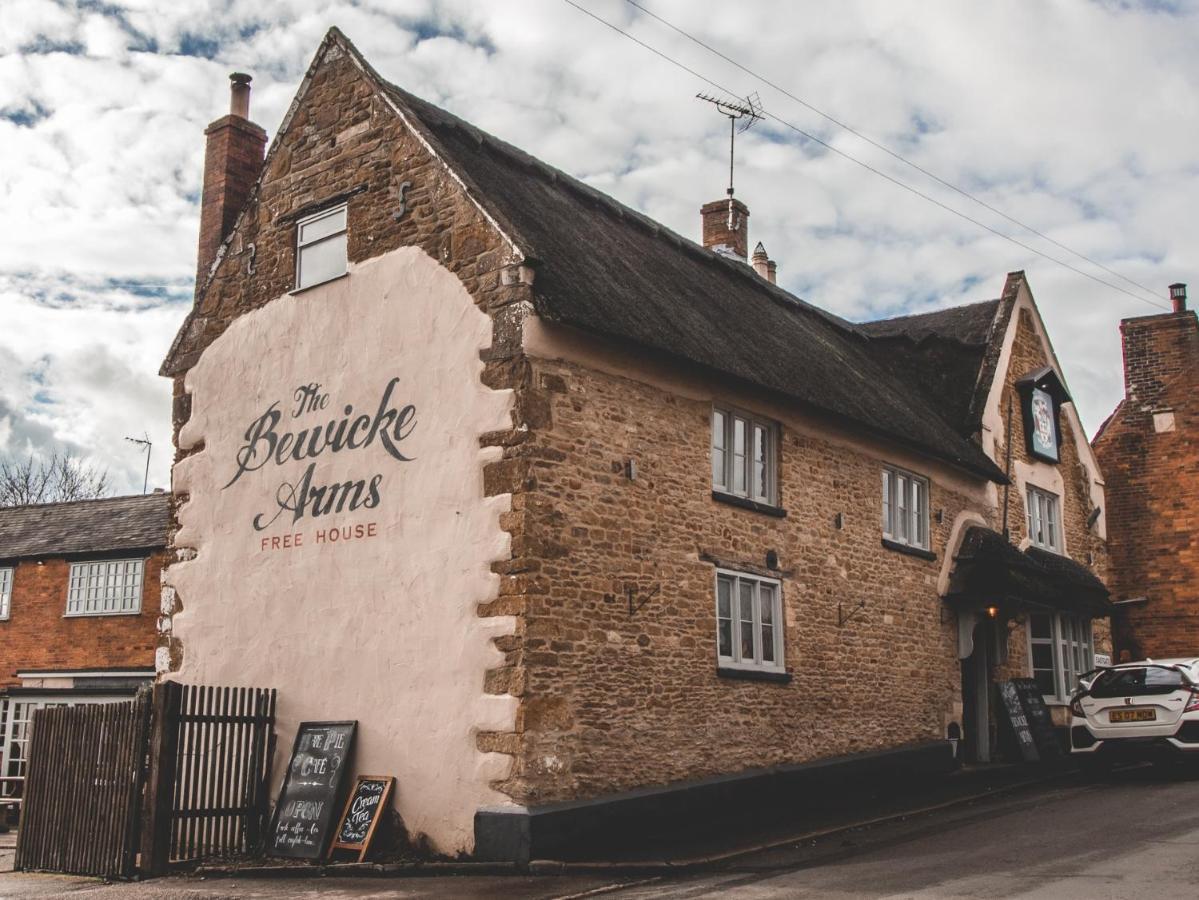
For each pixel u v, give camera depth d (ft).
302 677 42.39
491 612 36.83
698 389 43.65
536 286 38.60
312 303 45.88
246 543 45.93
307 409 45.03
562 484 37.83
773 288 63.52
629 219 54.54
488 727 36.09
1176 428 79.10
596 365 39.78
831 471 50.31
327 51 47.85
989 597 57.26
